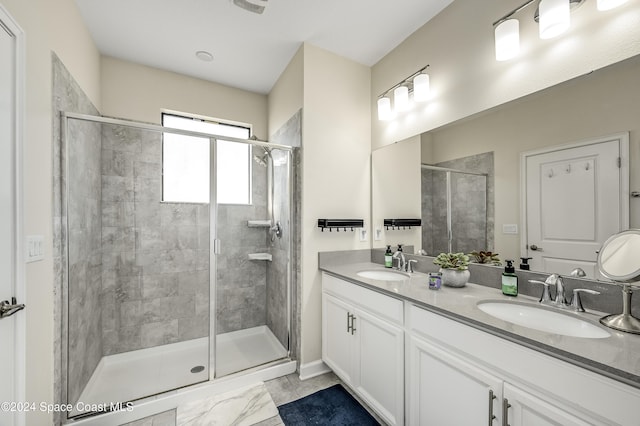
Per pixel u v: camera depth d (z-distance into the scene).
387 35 2.05
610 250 1.03
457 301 1.26
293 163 2.28
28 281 1.21
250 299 2.55
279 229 2.46
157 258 2.35
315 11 1.81
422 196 1.95
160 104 2.54
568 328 1.08
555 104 1.24
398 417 1.41
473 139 1.60
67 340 1.57
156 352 2.34
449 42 1.73
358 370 1.73
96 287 2.06
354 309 1.77
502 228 1.47
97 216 2.07
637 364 0.70
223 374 2.04
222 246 2.39
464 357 1.09
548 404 0.83
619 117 1.04
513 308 1.26
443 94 1.78
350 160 2.33
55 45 1.45
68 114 1.57
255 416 1.67
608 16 1.05
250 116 2.99
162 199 2.34
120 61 2.38
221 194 2.35
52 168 1.43
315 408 1.75
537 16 1.24
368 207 2.41
